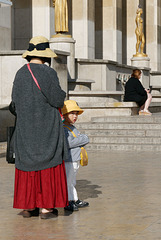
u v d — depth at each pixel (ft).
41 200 16.83
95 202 19.79
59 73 50.49
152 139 39.19
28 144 16.62
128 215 17.63
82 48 87.97
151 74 98.07
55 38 59.06
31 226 16.29
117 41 97.50
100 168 28.86
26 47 79.46
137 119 44.06
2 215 17.85
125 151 37.40
